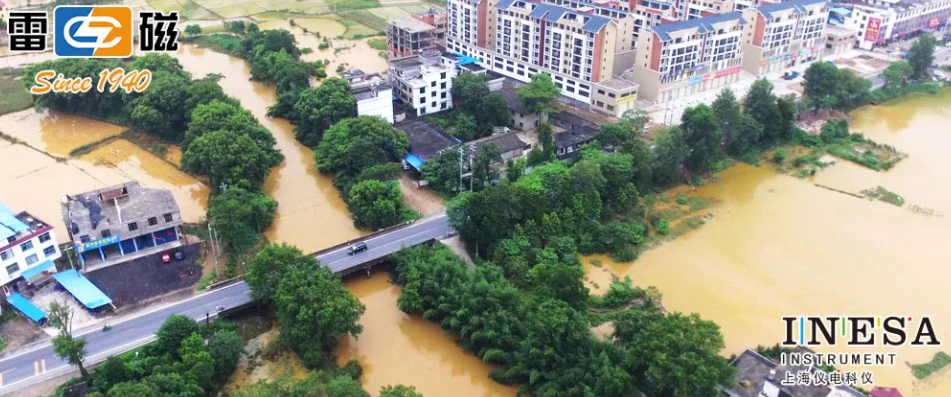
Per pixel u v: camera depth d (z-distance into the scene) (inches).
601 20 6840.6
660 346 3235.7
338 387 3248.0
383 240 4726.9
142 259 4446.4
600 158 5310.0
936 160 6318.9
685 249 4884.4
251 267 4013.3
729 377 3230.8
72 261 4416.8
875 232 5083.7
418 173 5718.5
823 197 5615.2
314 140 6314.0
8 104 7219.5
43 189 5521.7
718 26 7445.9
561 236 4734.3
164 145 6368.1
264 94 7765.8
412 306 3988.7
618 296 4234.7
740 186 5797.2
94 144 6378.0
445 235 4803.2
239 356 3703.3
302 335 3622.0
